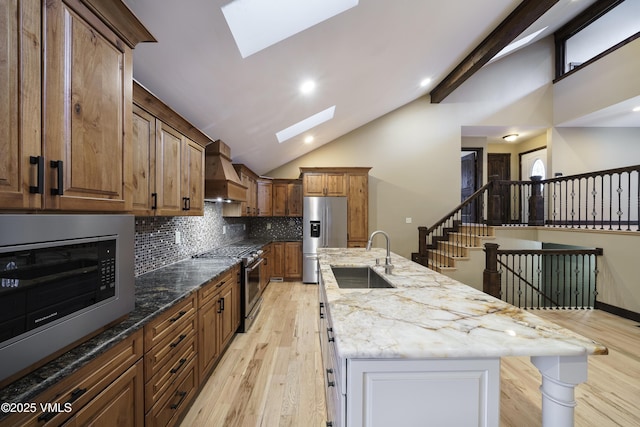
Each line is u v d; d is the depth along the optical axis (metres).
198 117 2.79
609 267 3.83
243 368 2.47
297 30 2.22
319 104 3.85
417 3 2.60
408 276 2.00
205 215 3.72
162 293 1.77
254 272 3.62
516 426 1.81
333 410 1.37
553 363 0.97
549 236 4.70
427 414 0.98
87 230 1.05
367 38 2.79
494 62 5.91
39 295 0.87
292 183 5.85
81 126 1.05
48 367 0.90
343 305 1.36
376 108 5.27
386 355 0.92
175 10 1.58
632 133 5.74
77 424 0.95
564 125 5.68
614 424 1.80
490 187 5.01
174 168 2.14
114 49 1.23
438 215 6.02
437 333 1.05
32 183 0.86
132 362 1.25
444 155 6.00
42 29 0.89
